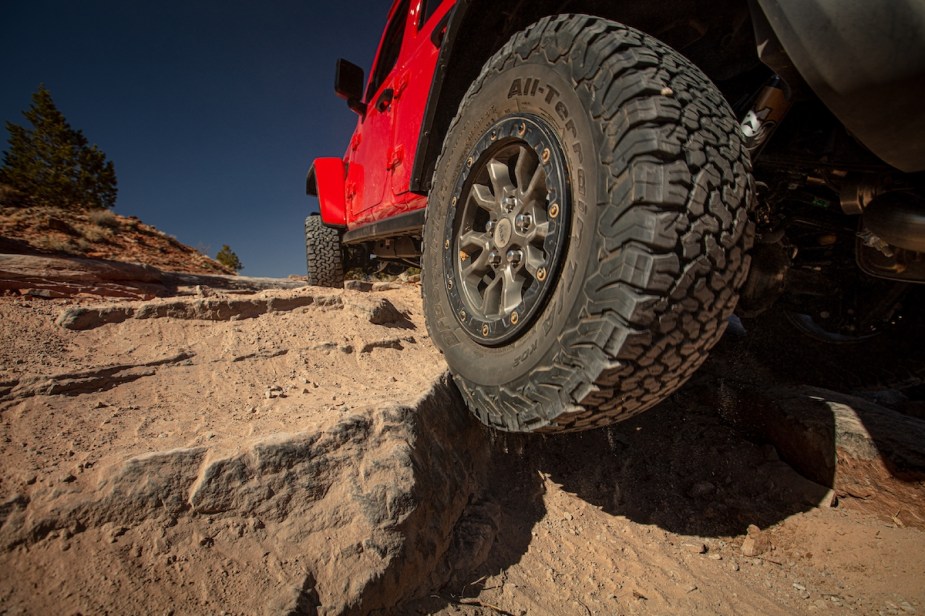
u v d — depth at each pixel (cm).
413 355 240
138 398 152
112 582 88
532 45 159
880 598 147
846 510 186
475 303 176
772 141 160
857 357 242
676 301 110
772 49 121
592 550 161
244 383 177
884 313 224
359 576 108
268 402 161
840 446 194
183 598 90
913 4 93
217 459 113
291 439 125
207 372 181
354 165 452
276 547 106
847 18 100
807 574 159
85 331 197
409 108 279
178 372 176
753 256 175
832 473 195
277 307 260
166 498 104
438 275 200
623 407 124
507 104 171
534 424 135
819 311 245
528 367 135
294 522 112
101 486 101
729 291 117
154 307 220
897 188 139
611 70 123
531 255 150
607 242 115
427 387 178
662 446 228
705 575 156
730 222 115
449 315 189
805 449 206
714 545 173
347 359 219
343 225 484
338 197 492
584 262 121
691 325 113
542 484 190
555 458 207
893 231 131
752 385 253
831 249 221
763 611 143
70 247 850
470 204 186
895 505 178
